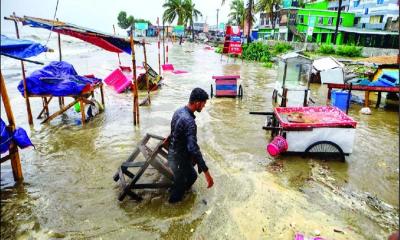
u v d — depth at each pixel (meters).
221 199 4.95
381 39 38.16
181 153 4.54
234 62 30.59
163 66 21.84
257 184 5.45
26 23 8.13
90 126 8.87
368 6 41.53
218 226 4.26
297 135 6.48
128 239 3.98
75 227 4.20
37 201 4.85
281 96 11.03
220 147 7.24
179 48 52.72
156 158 5.25
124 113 10.42
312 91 16.11
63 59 28.77
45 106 9.43
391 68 13.91
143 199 4.93
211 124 9.12
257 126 9.05
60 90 8.62
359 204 4.92
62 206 4.72
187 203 4.82
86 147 7.23
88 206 4.73
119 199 4.79
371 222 4.43
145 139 5.63
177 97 13.26
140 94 13.76
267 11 47.03
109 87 15.09
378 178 5.88
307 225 4.31
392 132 8.99
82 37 9.23
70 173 5.87
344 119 6.82
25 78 8.55
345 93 11.48
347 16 43.62
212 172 5.92
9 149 5.29
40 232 4.08
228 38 31.89
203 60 32.09
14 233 4.04
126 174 5.43
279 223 4.35
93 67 23.00
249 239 4.01
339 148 6.43
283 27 45.53
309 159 6.62
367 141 8.06
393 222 4.45
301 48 34.84
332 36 42.69
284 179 5.70
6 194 5.05
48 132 8.27
